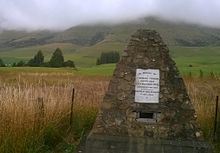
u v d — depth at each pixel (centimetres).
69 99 1189
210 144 963
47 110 1030
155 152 905
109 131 931
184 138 917
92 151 917
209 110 1195
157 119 927
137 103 931
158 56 938
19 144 836
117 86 940
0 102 941
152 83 931
